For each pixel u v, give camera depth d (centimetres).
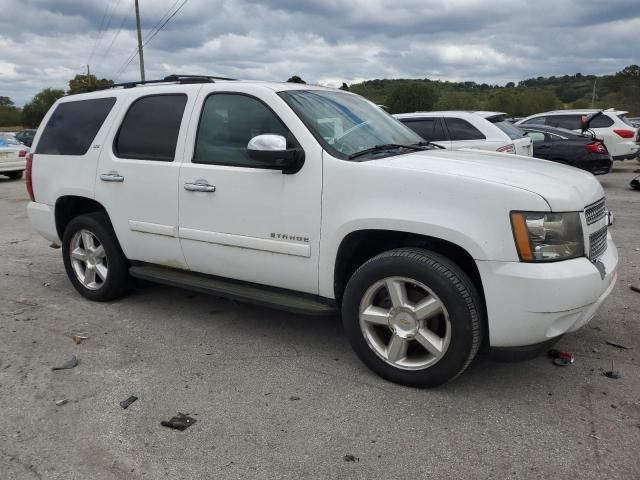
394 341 337
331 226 344
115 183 455
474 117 895
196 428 301
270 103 376
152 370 371
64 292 544
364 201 331
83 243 509
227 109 397
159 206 428
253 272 390
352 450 279
